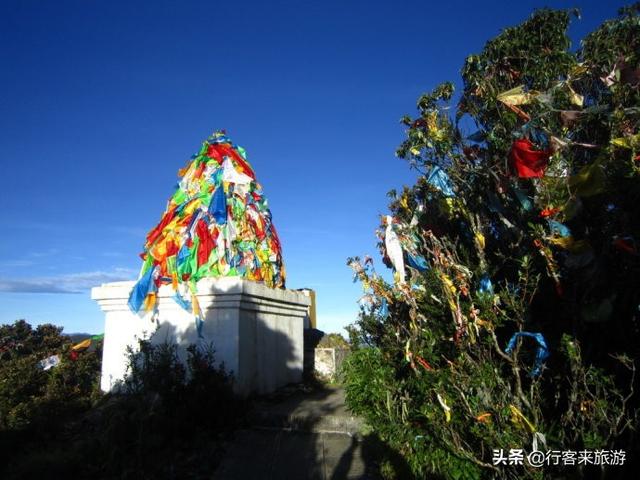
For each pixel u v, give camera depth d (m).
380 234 9.24
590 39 7.22
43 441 8.62
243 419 8.91
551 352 6.39
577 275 6.08
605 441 5.11
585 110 6.32
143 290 10.43
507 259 7.03
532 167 6.40
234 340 9.92
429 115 7.64
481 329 6.41
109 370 10.56
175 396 8.44
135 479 7.06
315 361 13.80
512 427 5.70
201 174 11.95
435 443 6.64
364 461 7.53
